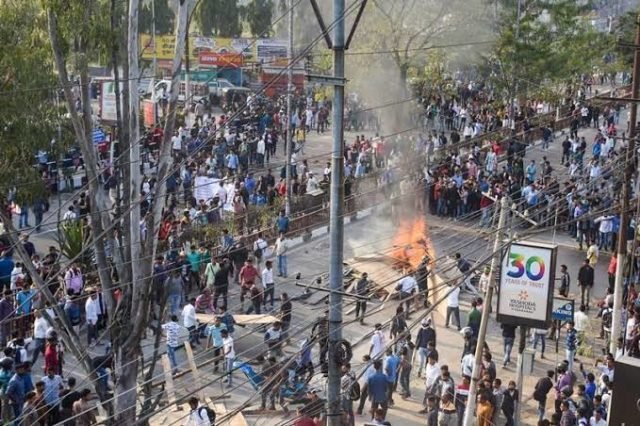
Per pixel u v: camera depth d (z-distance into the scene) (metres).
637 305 35.44
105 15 23.69
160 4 73.75
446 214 49.09
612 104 68.50
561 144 62.19
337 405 18.34
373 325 35.09
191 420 24.53
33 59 31.05
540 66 63.34
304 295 34.19
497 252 21.22
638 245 39.72
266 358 29.44
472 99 69.12
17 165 32.06
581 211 46.53
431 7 62.97
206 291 34.53
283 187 47.72
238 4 87.88
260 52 72.31
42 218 41.78
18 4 31.03
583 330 35.88
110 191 32.62
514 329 33.34
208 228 38.91
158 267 31.66
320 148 64.31
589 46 68.06
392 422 29.14
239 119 61.25
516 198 47.53
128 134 24.05
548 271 26.77
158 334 24.22
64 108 32.50
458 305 37.16
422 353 32.47
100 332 31.27
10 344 27.83
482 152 56.12
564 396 28.38
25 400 24.33
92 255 32.25
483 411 27.36
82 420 23.64
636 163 44.88
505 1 64.12
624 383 18.19
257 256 39.00
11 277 31.94
